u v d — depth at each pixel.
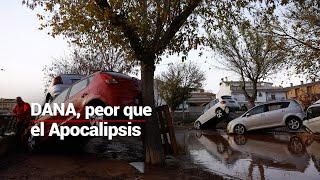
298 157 10.41
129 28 9.03
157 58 9.95
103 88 9.83
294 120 18.80
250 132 20.23
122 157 11.14
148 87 9.67
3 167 9.36
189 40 10.12
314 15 20.14
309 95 37.59
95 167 9.25
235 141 15.80
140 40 9.41
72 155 11.66
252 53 29.27
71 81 15.57
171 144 10.94
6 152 11.87
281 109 19.12
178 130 25.12
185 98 45.78
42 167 9.34
